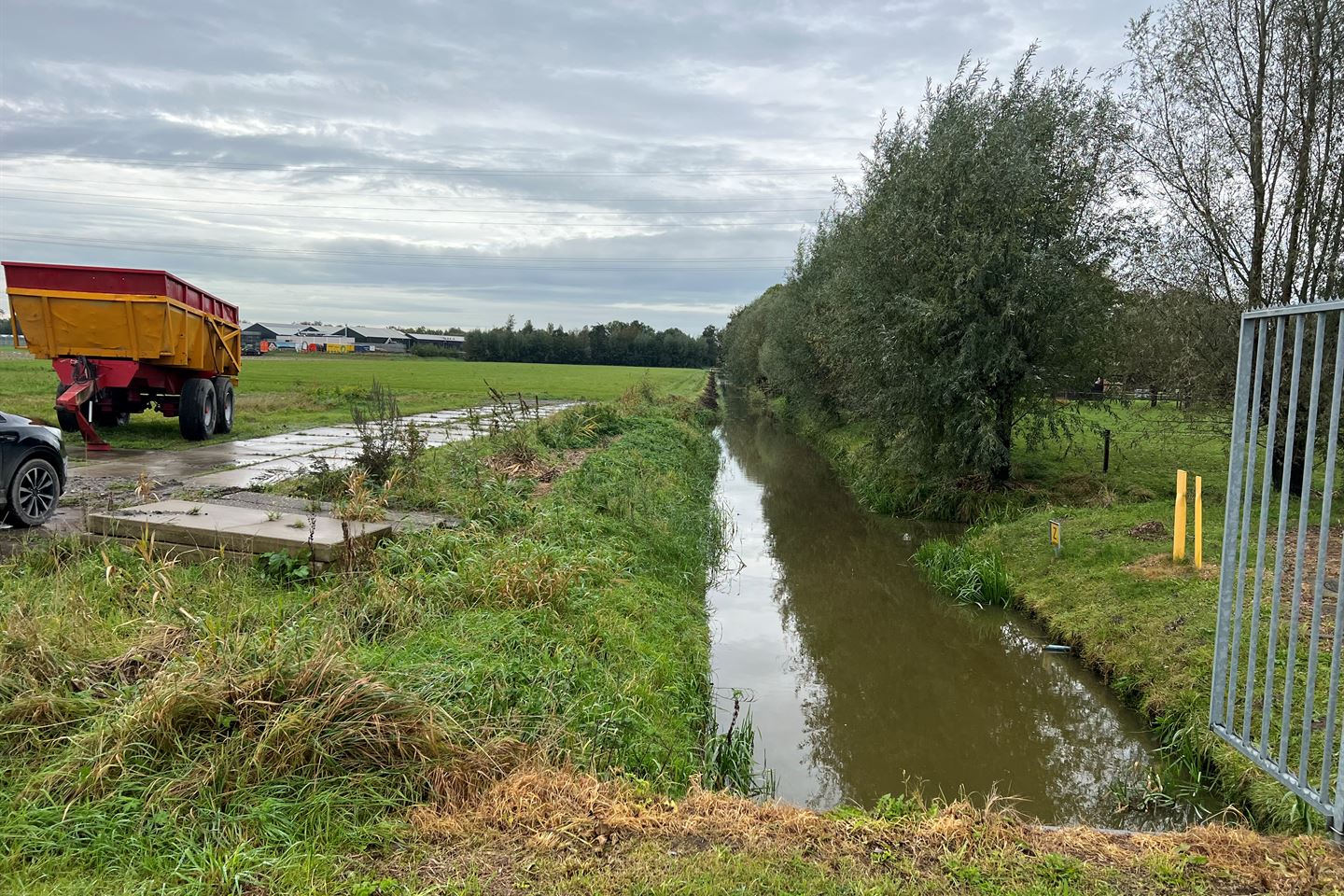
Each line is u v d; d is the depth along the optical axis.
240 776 3.50
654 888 3.14
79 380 13.42
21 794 3.33
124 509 7.70
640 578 8.48
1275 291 11.94
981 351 13.46
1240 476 3.92
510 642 5.40
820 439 27.98
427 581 6.23
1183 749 5.74
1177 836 3.67
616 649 6.16
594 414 19.97
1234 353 11.88
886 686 7.68
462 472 10.67
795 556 12.64
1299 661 6.09
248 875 3.03
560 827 3.54
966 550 11.25
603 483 11.73
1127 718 6.74
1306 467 3.52
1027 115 13.99
